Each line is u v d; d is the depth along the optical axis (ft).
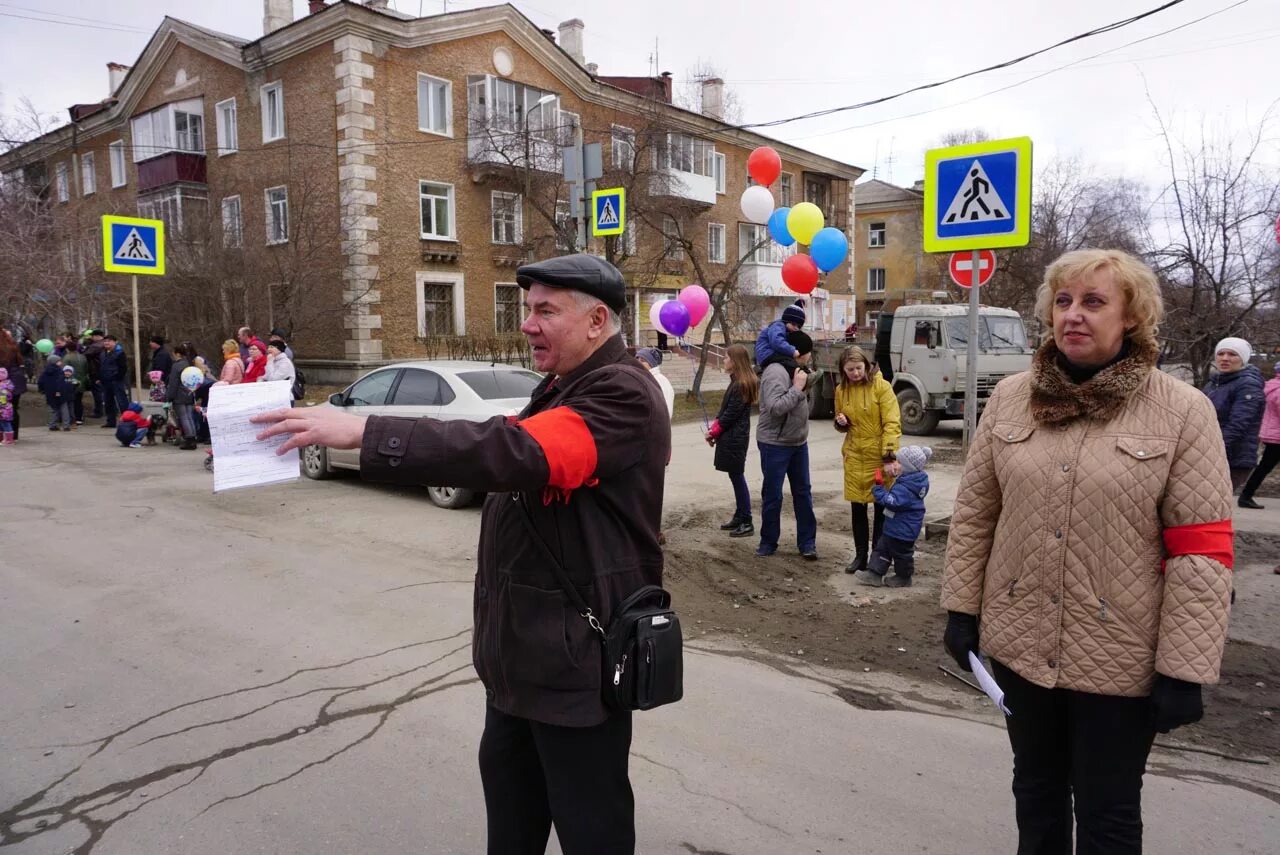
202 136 83.66
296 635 15.52
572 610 6.12
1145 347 6.73
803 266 30.50
